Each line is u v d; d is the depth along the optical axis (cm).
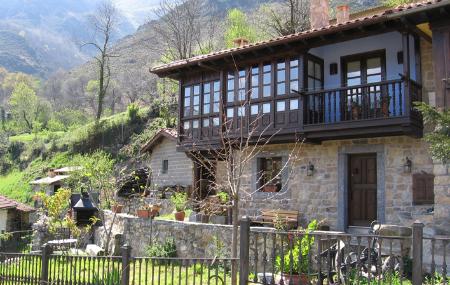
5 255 918
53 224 1466
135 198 2069
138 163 2764
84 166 1727
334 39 1194
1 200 2222
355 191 1247
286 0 2797
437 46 980
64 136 3881
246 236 684
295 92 1252
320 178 1291
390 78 1204
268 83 1344
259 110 1350
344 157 1255
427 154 1112
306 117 1242
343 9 1450
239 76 1420
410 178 1135
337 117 1230
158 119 3256
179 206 1433
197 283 884
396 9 1036
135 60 6425
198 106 1541
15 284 891
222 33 3366
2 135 4441
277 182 1377
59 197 1473
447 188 902
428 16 981
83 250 1409
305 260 696
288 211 1317
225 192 1288
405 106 1059
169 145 2283
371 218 1210
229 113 1428
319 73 1320
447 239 561
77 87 6975
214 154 1512
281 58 1318
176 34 3219
